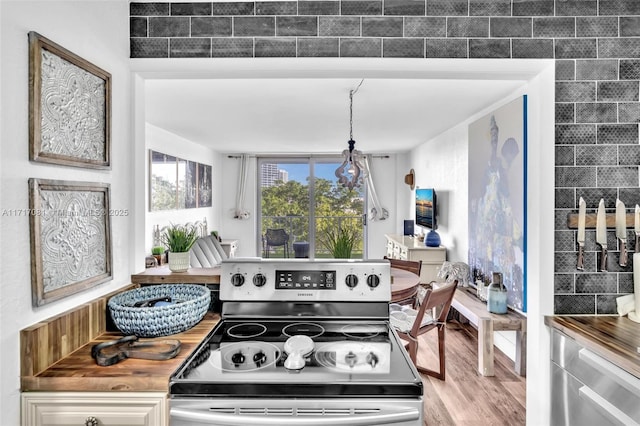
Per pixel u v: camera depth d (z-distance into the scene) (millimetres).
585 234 1682
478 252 3969
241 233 7609
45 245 1215
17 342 1135
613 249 1686
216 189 7320
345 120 4465
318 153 7484
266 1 1693
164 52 1708
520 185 3117
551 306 1689
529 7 1687
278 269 1676
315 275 1670
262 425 1089
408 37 1693
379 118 4344
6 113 1086
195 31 1704
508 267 3336
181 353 1326
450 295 2844
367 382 1133
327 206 7625
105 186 1526
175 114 4137
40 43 1180
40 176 1206
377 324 1643
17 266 1126
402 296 2754
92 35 1457
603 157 1679
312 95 3387
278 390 1130
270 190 7656
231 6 1700
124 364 1244
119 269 1664
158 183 4855
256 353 1343
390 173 7594
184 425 1123
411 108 3859
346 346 1416
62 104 1286
